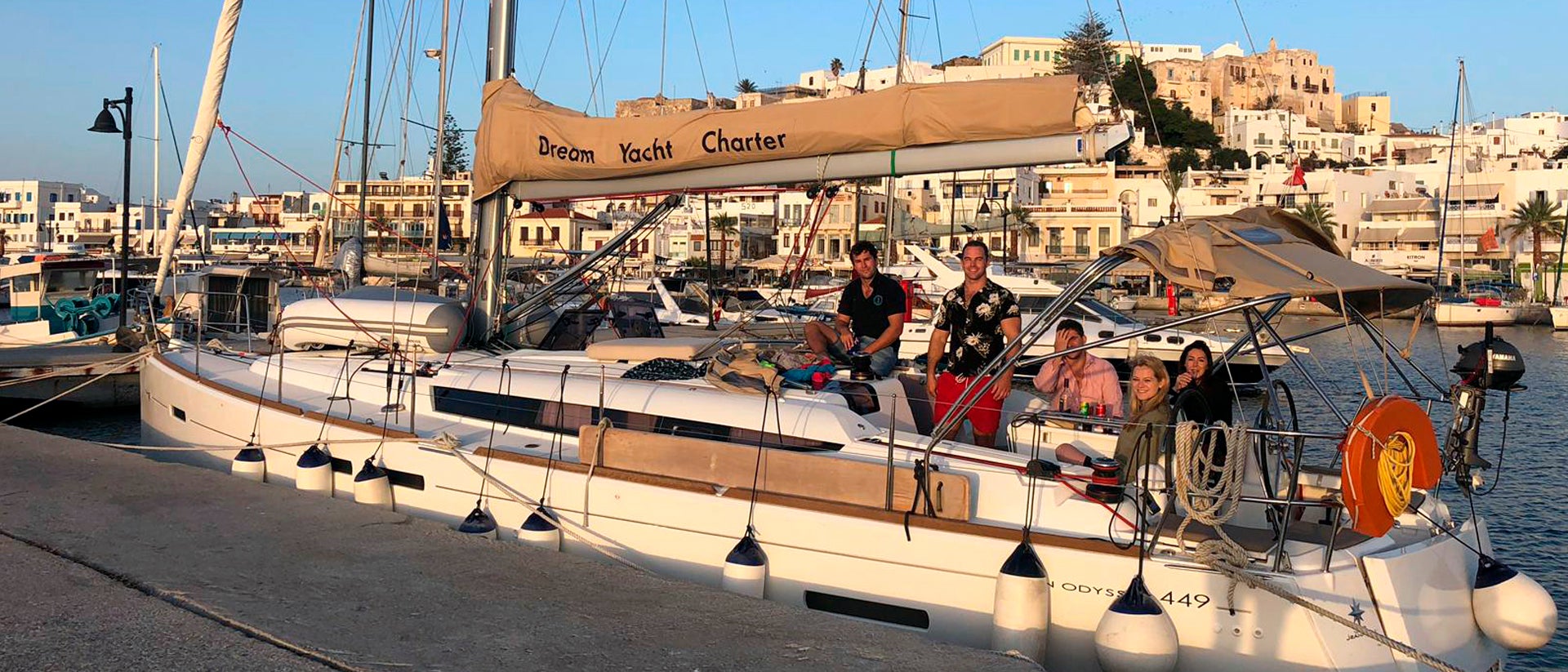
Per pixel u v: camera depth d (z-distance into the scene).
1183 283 5.06
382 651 3.85
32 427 15.20
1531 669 6.95
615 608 4.39
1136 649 4.56
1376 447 4.50
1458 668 4.81
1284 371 21.62
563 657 3.84
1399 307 5.83
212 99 9.42
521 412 6.85
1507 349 5.49
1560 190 74.94
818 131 5.98
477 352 8.08
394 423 7.04
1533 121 125.69
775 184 6.42
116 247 57.19
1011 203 57.28
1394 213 74.25
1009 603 4.83
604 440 6.05
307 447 7.08
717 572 5.61
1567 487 11.78
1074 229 58.34
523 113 7.14
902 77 20.11
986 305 6.04
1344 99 139.38
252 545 5.19
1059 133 5.47
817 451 5.79
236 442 7.66
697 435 6.13
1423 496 5.35
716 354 6.80
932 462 5.52
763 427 5.92
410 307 7.99
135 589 4.51
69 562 4.83
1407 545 4.92
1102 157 5.41
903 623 5.25
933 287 26.08
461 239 43.97
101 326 19.23
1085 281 5.30
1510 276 67.62
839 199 54.69
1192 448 4.76
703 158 6.39
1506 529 10.20
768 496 5.54
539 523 6.00
